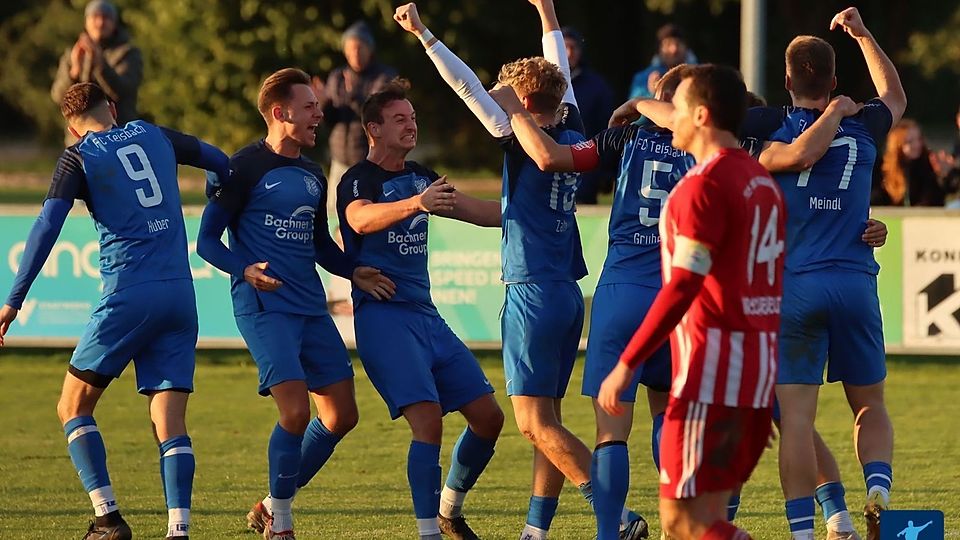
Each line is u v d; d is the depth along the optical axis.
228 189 16.56
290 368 16.34
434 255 28.94
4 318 15.95
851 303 15.17
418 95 75.75
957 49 73.38
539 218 15.64
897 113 15.87
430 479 15.65
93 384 16.22
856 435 15.83
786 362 15.20
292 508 18.56
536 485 15.91
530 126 15.05
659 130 15.09
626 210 15.08
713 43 74.38
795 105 15.53
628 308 14.81
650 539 16.80
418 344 16.14
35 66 99.69
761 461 21.59
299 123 16.62
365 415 25.47
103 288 16.27
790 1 69.75
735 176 11.78
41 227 15.93
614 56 74.31
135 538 16.92
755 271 11.94
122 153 16.20
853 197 15.29
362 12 70.75
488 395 16.42
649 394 16.02
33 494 19.33
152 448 22.67
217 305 29.00
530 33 72.44
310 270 16.81
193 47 71.00
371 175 16.28
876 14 70.12
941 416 24.89
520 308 15.65
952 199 33.47
